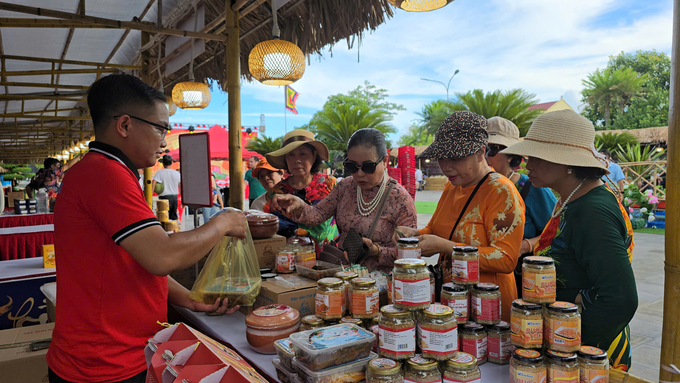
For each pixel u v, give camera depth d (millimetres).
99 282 1274
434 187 28719
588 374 1090
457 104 26703
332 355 1145
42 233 5090
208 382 886
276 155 3016
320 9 3748
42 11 3697
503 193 1639
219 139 16562
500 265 1566
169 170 8195
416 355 1142
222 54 5551
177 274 2311
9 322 3248
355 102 59312
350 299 1442
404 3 2559
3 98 6895
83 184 1265
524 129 24078
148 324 1377
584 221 1346
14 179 24406
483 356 1308
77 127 14516
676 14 1194
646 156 13852
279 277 1843
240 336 1623
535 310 1149
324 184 3119
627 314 1236
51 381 1333
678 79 1195
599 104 40750
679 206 1202
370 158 2125
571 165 1397
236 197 3850
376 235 2195
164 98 1435
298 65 3402
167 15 5230
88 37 5918
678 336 1221
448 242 1661
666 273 1250
